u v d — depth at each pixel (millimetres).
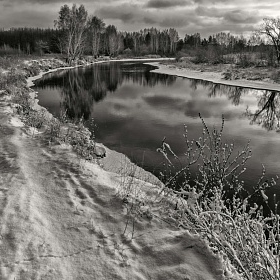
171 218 3818
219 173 4316
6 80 18672
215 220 3334
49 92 21609
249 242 2953
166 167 8070
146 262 3098
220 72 35594
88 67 46812
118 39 82375
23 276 2850
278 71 28703
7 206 3992
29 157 5777
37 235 3461
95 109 16250
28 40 72875
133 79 31562
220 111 16094
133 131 12008
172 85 27297
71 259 3123
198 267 3000
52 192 4473
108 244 3357
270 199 6527
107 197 4328
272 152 9672
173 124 13242
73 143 7176
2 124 8039
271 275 2572
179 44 103062
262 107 17188
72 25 47312
